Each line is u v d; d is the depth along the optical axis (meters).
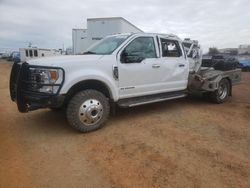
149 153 3.76
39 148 3.95
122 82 5.04
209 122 5.34
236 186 2.91
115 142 4.19
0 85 11.48
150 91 5.64
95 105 4.60
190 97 8.23
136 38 5.34
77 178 3.07
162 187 2.88
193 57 7.58
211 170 3.26
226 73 7.48
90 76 4.48
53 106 4.23
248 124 5.22
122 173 3.19
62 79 4.22
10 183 2.95
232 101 7.78
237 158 3.62
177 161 3.50
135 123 5.22
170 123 5.24
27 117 5.64
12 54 48.94
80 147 3.99
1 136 4.46
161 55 5.83
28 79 4.41
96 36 16.98
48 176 3.11
